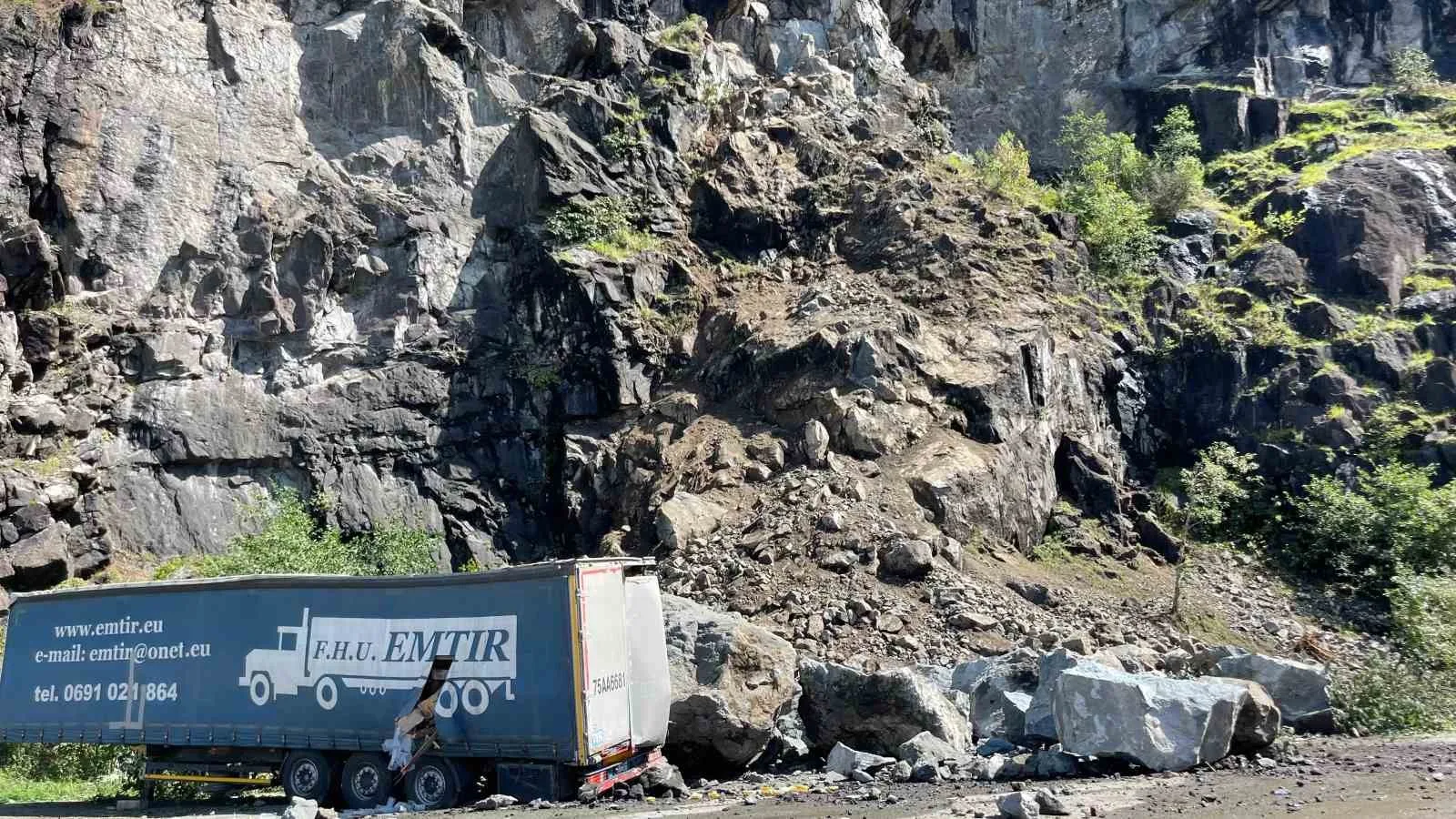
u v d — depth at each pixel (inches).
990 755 531.5
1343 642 981.2
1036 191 1549.0
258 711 522.9
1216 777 442.0
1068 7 1962.4
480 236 1336.1
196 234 1182.9
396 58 1350.9
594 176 1370.6
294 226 1222.9
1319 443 1248.2
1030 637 828.0
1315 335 1365.7
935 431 1091.3
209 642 540.7
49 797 603.8
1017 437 1110.4
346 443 1178.6
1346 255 1454.2
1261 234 1533.0
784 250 1418.6
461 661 489.7
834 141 1553.9
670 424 1203.2
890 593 878.4
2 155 1098.7
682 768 547.2
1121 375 1298.0
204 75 1244.5
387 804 491.5
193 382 1126.4
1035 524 1073.5
